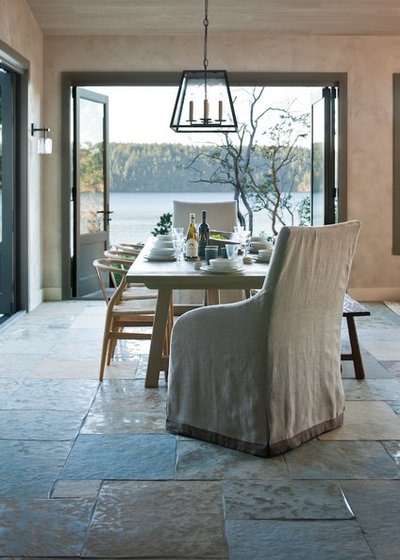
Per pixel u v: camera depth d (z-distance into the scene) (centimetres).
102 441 334
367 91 743
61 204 752
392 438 339
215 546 234
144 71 739
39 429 350
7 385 429
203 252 496
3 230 664
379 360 497
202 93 470
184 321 339
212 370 329
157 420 366
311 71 739
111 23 713
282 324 312
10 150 664
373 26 720
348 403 396
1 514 256
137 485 283
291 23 713
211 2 675
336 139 753
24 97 672
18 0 639
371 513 259
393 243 757
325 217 759
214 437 331
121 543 236
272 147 1107
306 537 240
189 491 277
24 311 680
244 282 401
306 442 333
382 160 750
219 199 1644
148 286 409
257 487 281
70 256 763
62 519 252
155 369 425
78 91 754
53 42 738
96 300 760
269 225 1388
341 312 352
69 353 516
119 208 1662
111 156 1627
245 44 736
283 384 316
